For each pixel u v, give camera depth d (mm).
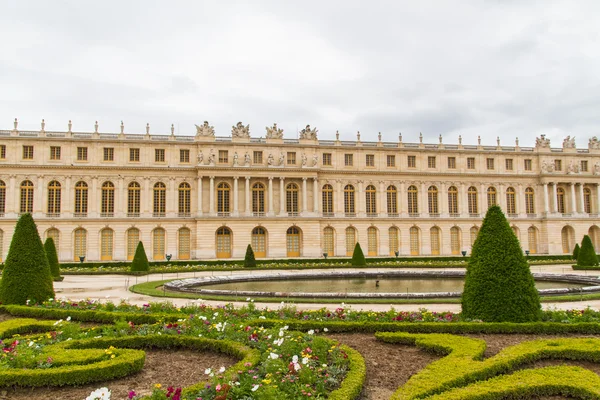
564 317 21953
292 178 87688
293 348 15250
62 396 13367
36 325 21922
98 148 82312
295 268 60969
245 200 85125
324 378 13164
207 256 82438
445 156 95875
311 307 28766
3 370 14102
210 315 21797
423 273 49250
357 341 19547
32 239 28891
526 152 98625
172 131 85812
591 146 102312
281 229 85500
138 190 83562
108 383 14398
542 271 58531
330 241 90000
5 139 79125
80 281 48594
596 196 100312
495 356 15836
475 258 23094
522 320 21391
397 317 22297
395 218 92062
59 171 80438
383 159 93125
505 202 97125
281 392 11578
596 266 59594
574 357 16609
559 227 96875
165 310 25156
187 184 85375
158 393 11273
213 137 85688
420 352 17766
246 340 17703
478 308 22156
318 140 90812
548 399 13188
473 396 12477
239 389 11742
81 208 81375
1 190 79062
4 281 28156
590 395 12898
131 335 18656
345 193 91250
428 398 12289
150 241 82625
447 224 94625
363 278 48812
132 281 48312
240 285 42938
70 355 15555
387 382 14469
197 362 16547
